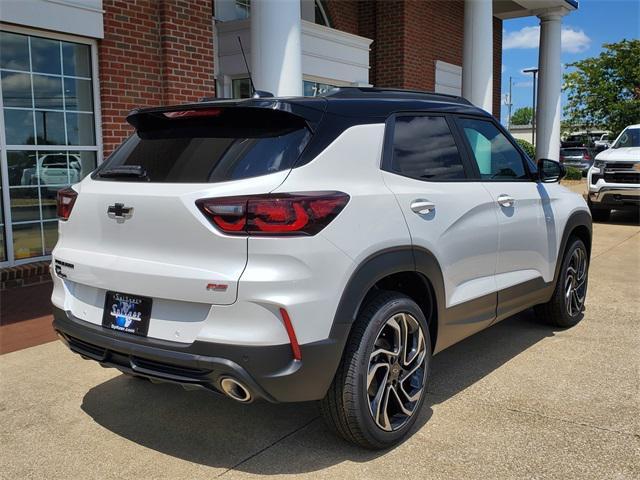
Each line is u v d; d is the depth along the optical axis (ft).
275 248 8.86
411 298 11.92
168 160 10.25
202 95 25.81
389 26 39.52
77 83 22.70
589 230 18.12
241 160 9.55
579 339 16.58
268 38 22.53
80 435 11.36
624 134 44.11
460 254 12.20
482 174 13.66
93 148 23.30
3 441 11.15
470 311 12.70
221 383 9.07
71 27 21.59
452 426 11.44
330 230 9.36
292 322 8.93
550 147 47.16
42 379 13.98
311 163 9.67
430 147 12.27
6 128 20.84
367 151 10.61
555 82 46.47
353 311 9.61
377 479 9.71
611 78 83.05
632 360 14.89
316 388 9.39
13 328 17.26
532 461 10.17
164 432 11.46
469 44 35.12
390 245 10.25
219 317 8.94
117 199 9.98
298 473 9.96
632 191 39.37
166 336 9.41
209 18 25.89
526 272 14.92
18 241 21.53
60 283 11.13
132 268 9.66
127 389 13.46
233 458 10.48
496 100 55.06
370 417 10.10
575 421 11.60
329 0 38.55
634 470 9.88
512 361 14.90
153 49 24.35
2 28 20.17
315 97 10.72
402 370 10.88
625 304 20.26
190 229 9.16
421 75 41.34
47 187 22.24
